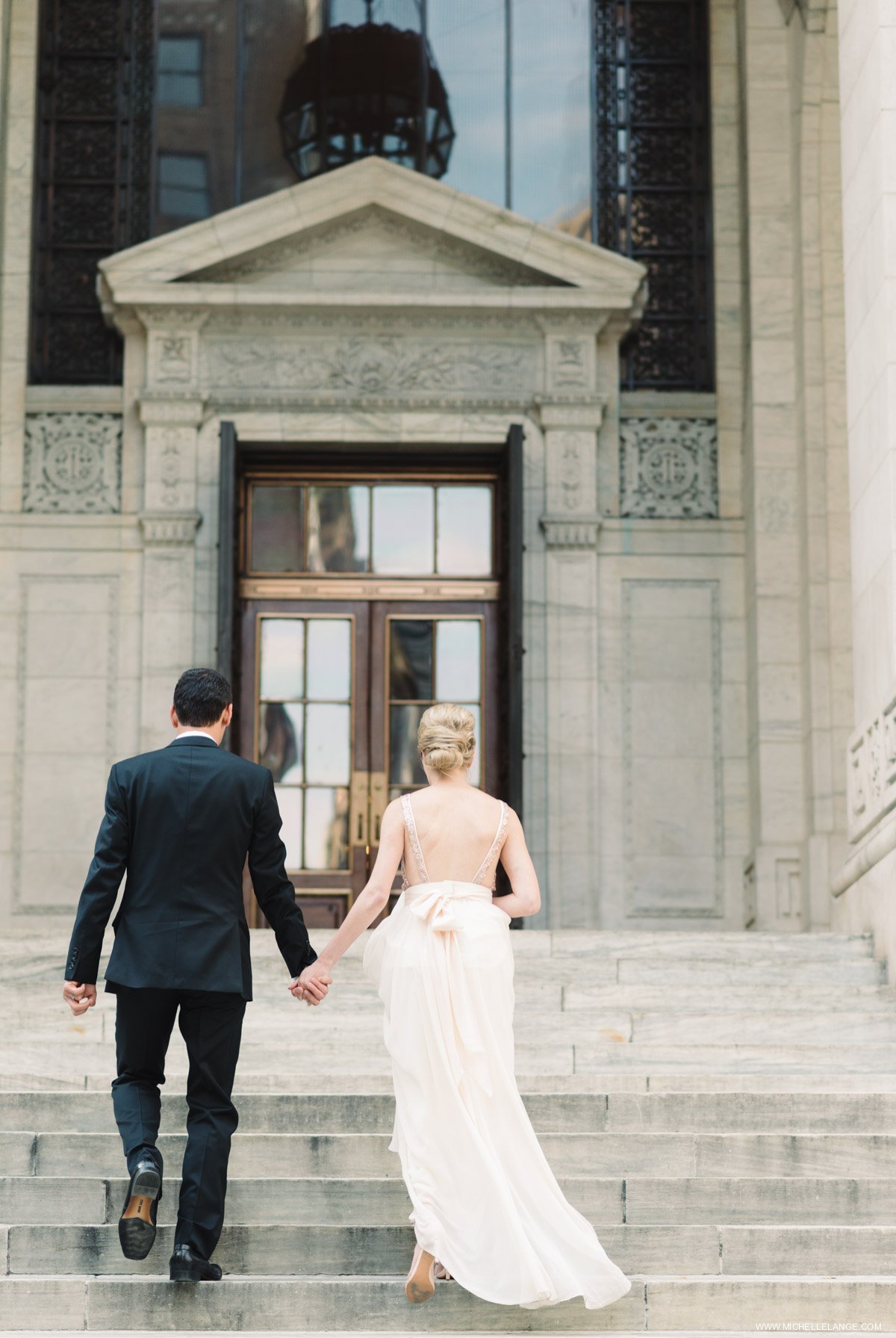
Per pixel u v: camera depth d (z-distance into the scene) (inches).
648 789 639.8
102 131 685.3
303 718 650.8
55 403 658.8
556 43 695.1
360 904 249.9
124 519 649.6
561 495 649.0
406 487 665.6
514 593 613.9
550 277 655.1
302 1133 286.7
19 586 646.5
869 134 467.2
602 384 661.9
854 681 477.4
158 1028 250.1
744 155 672.4
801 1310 241.3
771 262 657.0
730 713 645.3
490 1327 238.5
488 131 688.4
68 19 693.3
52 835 629.9
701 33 697.0
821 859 601.6
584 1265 234.4
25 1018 361.4
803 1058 350.6
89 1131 292.8
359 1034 367.6
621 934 432.5
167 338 653.3
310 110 687.7
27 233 668.1
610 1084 315.0
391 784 648.4
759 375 649.0
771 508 641.0
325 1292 239.3
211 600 642.2
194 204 680.4
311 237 658.2
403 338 655.8
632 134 690.8
